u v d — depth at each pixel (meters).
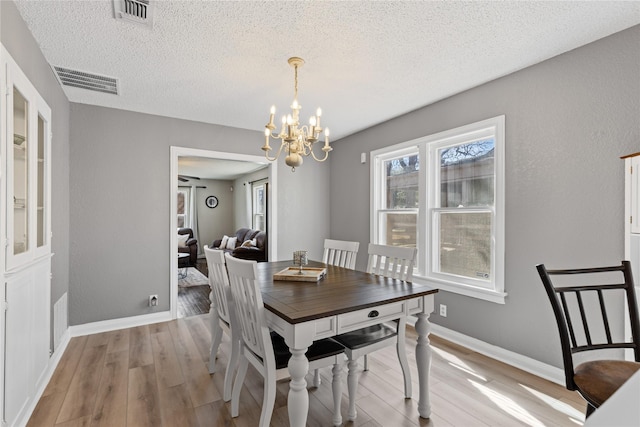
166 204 3.65
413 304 1.92
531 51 2.23
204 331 3.30
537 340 2.40
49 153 2.28
